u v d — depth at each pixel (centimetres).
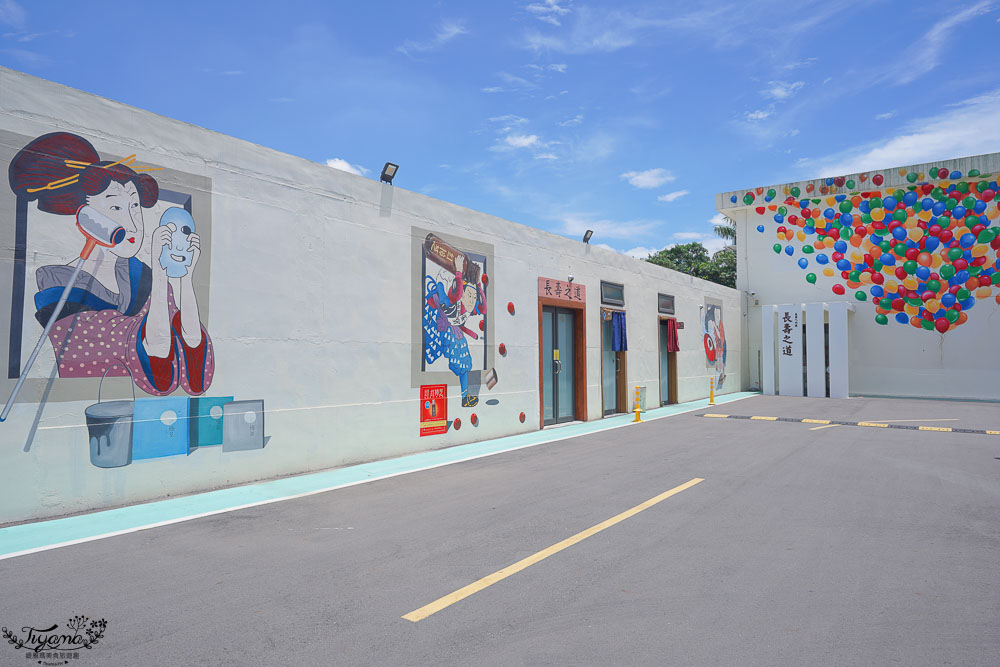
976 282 2431
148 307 767
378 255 1084
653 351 2012
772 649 381
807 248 2767
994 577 504
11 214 656
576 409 1648
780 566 530
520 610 440
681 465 1004
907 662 364
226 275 853
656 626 414
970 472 943
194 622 417
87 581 491
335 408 998
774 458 1066
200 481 817
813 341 2520
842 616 429
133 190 757
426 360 1175
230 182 862
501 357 1367
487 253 1337
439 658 369
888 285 2595
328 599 458
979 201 2433
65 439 692
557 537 613
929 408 2014
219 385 841
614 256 1811
